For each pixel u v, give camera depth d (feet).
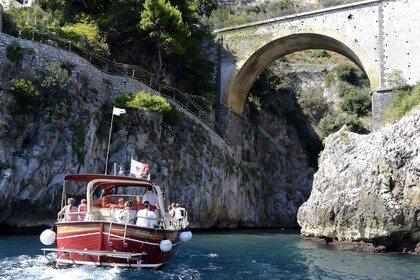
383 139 74.13
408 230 69.56
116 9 109.60
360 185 75.66
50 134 74.23
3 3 106.93
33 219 71.31
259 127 162.09
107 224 42.93
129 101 87.76
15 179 69.31
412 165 69.31
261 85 165.89
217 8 223.92
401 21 106.83
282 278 45.93
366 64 109.81
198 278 43.24
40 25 89.56
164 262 48.85
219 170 102.89
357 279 46.70
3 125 69.97
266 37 125.39
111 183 53.52
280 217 151.64
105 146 82.79
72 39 92.63
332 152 84.69
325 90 188.55
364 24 111.65
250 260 57.62
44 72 76.79
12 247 55.31
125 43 111.55
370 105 179.93
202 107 117.39
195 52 119.03
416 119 72.74
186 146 96.58
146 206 47.91
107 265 43.57
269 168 160.45
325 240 82.43
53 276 39.24
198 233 93.61
